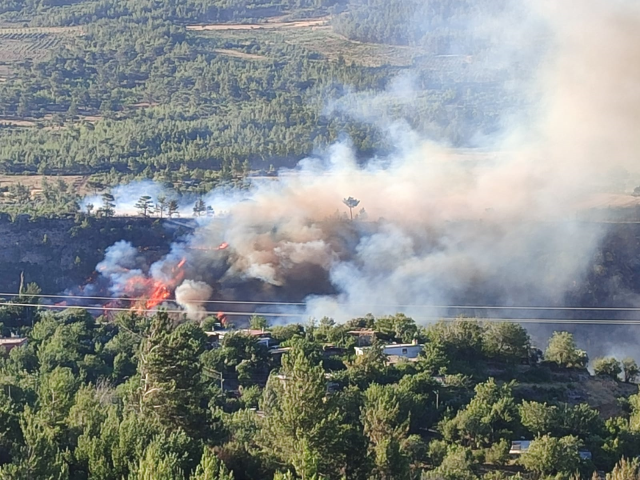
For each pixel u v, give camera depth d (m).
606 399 119.56
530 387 119.12
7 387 91.62
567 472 90.38
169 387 81.19
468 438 98.69
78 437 73.06
